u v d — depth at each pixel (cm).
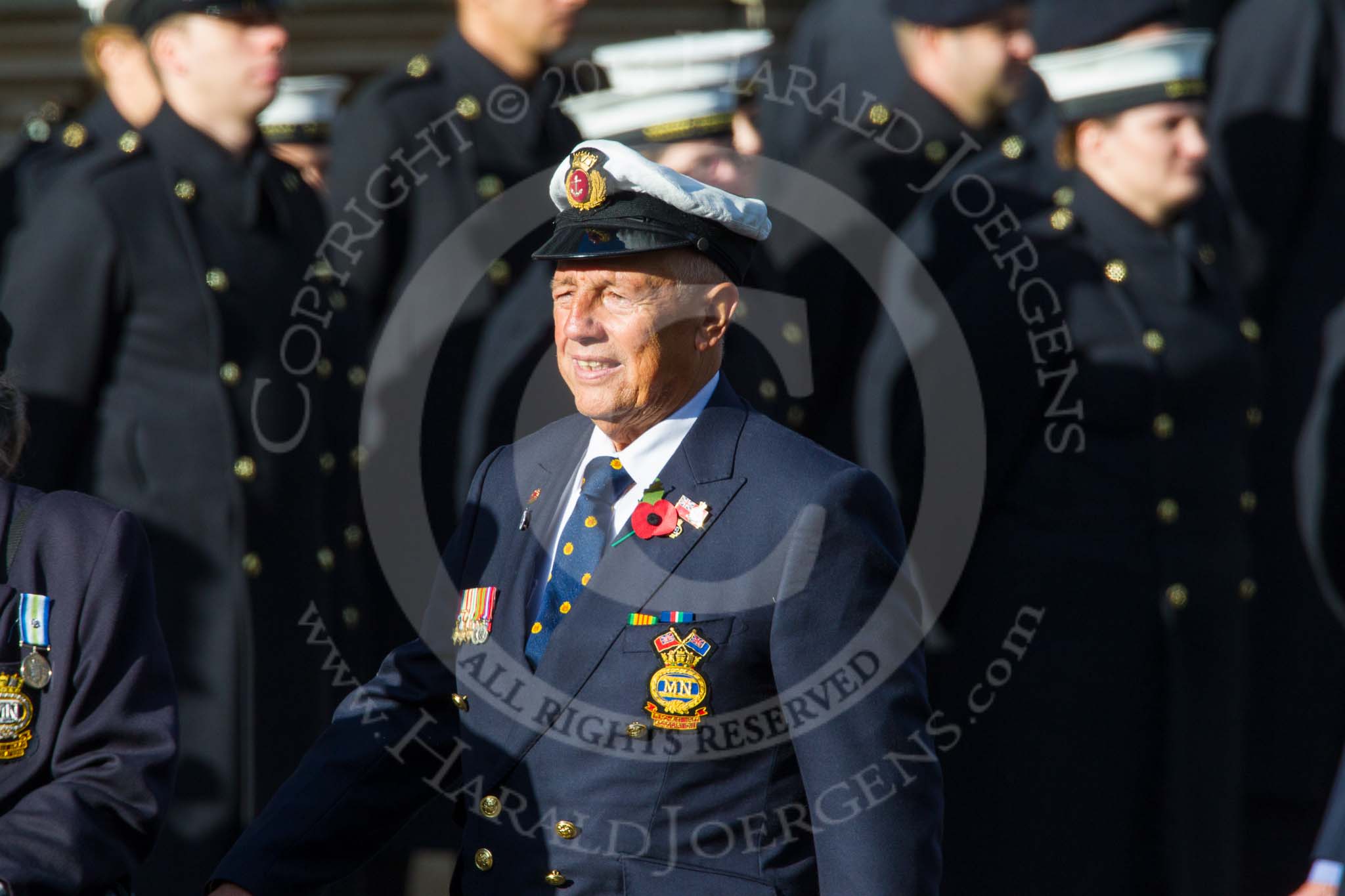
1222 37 1856
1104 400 1345
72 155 1530
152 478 1359
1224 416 1386
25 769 892
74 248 1355
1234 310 1424
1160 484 1346
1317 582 1739
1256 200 1811
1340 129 1805
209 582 1370
